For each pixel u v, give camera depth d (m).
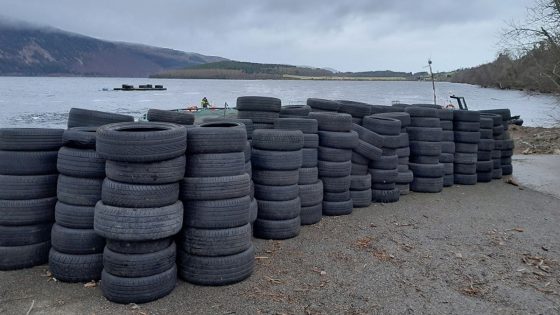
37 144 4.93
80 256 4.67
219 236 4.68
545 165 13.71
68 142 4.87
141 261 4.27
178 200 4.62
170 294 4.50
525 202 9.03
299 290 4.66
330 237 6.38
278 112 8.66
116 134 4.21
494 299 4.58
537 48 22.94
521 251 6.04
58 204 4.79
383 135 8.39
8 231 4.88
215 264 4.66
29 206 4.88
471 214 7.93
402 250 5.95
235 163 4.84
